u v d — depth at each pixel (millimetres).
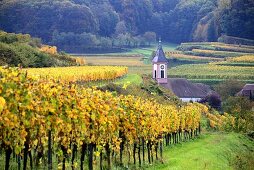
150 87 88688
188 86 123875
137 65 176375
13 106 20359
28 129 22703
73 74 67500
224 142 56281
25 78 21516
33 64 87438
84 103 25406
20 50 88938
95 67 89875
